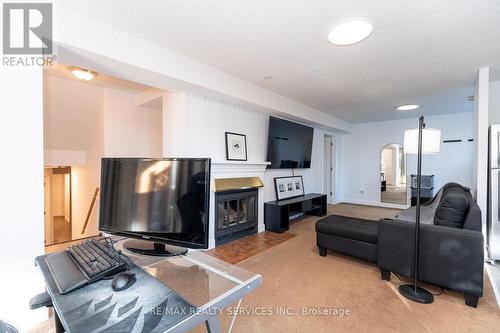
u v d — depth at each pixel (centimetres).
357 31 204
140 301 78
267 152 418
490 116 326
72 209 541
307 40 221
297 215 518
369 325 167
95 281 88
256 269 256
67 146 418
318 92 379
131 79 253
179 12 181
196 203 116
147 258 120
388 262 223
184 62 256
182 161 120
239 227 365
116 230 131
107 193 136
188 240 116
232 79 312
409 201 582
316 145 596
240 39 220
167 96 322
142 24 198
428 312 181
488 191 283
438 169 547
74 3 172
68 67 283
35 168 153
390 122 614
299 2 168
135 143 410
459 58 257
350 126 656
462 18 186
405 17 185
